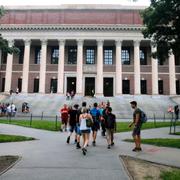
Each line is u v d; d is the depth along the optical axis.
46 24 60.88
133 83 62.66
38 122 30.25
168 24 22.16
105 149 14.67
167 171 9.73
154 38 23.55
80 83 59.97
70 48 65.19
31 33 61.34
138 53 59.97
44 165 10.55
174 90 59.38
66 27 60.62
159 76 62.53
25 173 9.34
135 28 59.97
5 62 64.50
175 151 14.08
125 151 14.05
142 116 14.41
